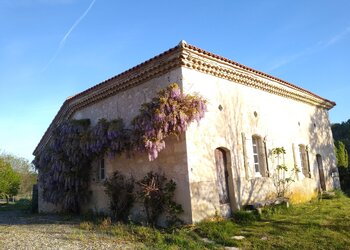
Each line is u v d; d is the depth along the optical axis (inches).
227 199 392.8
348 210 414.6
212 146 380.8
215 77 409.1
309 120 617.6
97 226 369.1
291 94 558.3
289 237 293.6
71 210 519.2
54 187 530.0
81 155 486.9
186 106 351.3
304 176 557.9
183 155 350.6
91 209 485.7
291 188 506.0
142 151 373.7
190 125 358.9
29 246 271.0
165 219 356.2
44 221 451.5
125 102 444.1
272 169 475.2
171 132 356.2
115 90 459.2
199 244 279.3
